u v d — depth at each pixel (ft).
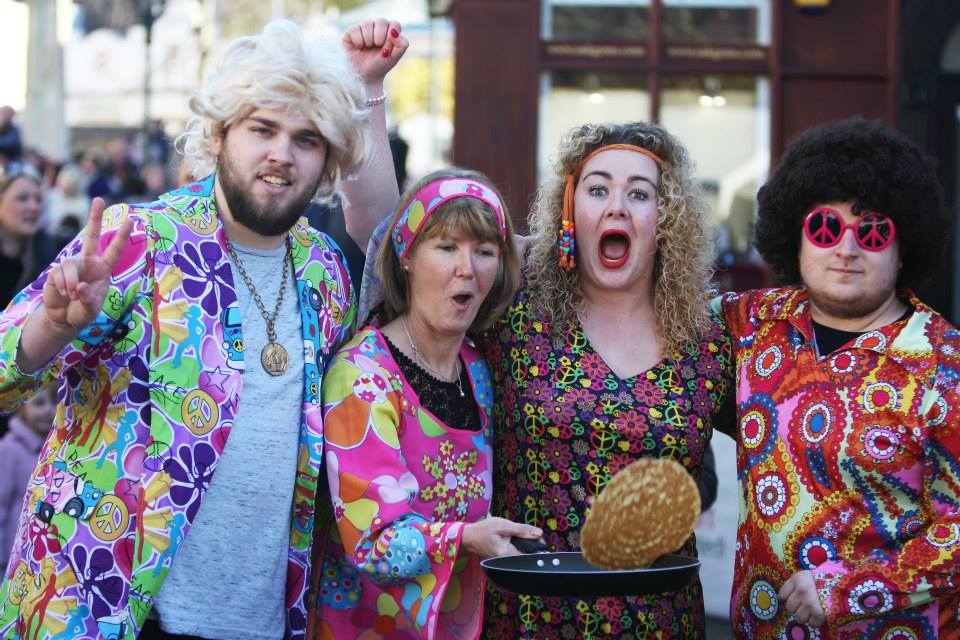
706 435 8.41
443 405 8.13
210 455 7.25
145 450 7.16
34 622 7.04
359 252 9.37
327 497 8.05
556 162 8.93
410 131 41.39
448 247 7.93
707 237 8.86
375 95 9.01
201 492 7.18
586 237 8.60
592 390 8.29
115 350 7.20
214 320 7.39
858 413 7.70
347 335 8.39
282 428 7.57
